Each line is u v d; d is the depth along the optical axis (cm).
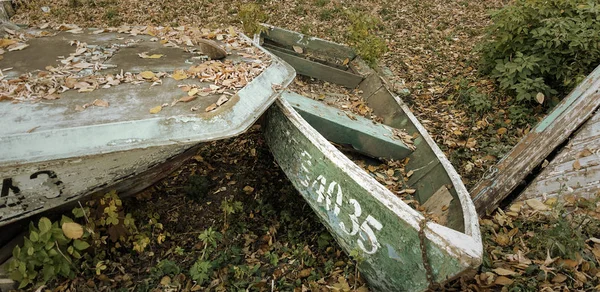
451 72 662
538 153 375
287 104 376
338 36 815
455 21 906
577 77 480
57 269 300
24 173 278
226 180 439
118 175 324
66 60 368
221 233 372
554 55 519
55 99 313
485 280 309
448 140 498
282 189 425
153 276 329
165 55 398
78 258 321
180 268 339
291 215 393
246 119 331
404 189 397
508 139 487
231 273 333
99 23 847
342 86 571
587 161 357
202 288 322
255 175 445
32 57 372
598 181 350
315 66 560
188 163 457
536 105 531
